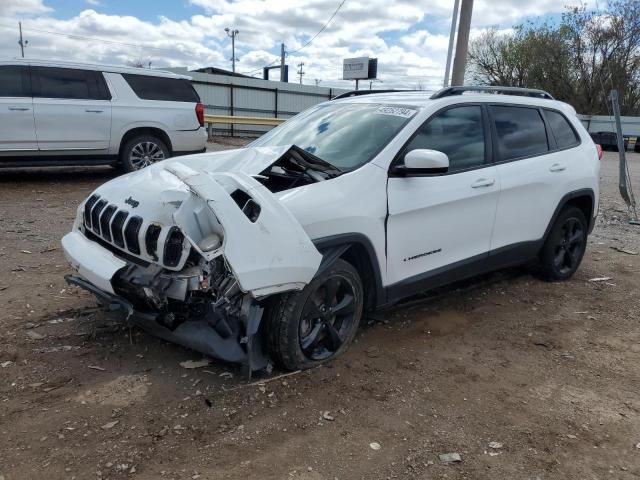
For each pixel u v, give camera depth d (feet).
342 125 14.24
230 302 10.10
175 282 9.99
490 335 14.15
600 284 18.80
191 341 10.37
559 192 17.16
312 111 16.22
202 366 11.56
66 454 8.74
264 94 91.09
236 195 10.25
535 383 11.82
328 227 11.08
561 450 9.52
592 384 11.89
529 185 16.01
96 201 11.79
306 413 10.18
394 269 12.74
